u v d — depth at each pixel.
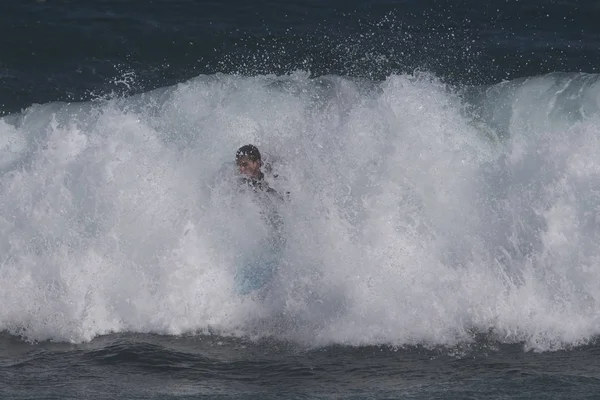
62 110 40.59
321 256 32.62
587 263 32.19
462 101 37.84
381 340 30.56
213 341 31.02
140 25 54.28
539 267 32.28
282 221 33.22
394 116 35.91
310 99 38.62
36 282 33.19
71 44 52.97
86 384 27.47
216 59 51.66
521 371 27.89
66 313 32.31
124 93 49.09
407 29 53.25
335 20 54.41
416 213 33.47
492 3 55.25
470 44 51.59
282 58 51.22
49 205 34.81
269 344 30.66
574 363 28.52
